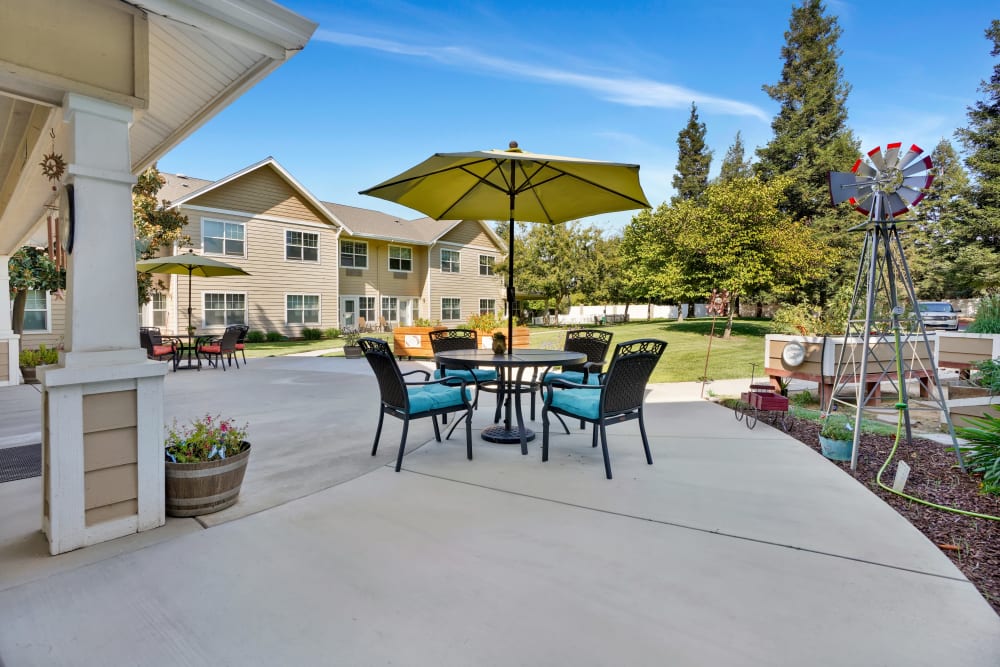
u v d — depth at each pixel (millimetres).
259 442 4164
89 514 2316
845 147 20625
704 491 3035
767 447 4016
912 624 1752
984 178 17797
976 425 3611
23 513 2707
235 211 15602
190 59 2900
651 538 2406
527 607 1848
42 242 8945
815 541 2379
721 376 8148
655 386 7152
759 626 1737
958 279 18125
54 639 1671
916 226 19234
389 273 20906
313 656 1589
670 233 13570
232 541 2369
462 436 4410
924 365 5734
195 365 10094
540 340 14492
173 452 2693
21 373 7734
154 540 2377
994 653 1603
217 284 15281
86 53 2246
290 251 17094
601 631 1711
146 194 11320
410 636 1683
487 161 4105
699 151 29797
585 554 2246
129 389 2424
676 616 1794
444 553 2256
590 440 4258
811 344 5285
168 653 1606
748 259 12422
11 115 3342
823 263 13336
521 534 2449
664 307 29297
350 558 2211
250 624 1749
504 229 27625
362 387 7168
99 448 2336
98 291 2340
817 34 22359
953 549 2318
